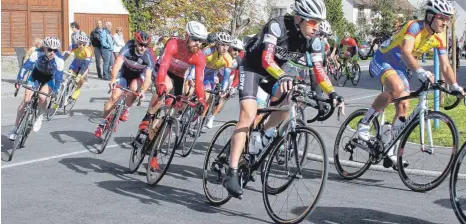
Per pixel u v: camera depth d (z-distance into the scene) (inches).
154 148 243.4
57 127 400.5
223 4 1047.0
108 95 631.8
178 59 267.0
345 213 207.5
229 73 335.6
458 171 183.9
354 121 260.2
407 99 244.7
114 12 1006.4
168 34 1013.8
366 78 948.6
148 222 196.5
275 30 193.8
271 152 198.7
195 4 1019.9
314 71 196.4
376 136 249.9
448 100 510.6
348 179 258.7
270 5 1248.8
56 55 313.6
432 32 238.7
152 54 319.6
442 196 231.9
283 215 193.6
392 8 1795.0
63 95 475.5
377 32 1804.9
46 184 245.1
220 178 214.8
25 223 194.2
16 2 902.4
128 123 421.1
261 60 196.2
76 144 337.4
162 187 242.8
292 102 190.7
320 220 199.0
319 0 191.3
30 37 921.5
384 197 229.8
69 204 216.4
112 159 297.0
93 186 242.7
